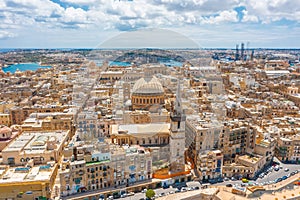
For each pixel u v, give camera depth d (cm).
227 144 12838
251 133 13500
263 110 18562
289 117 17912
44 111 17938
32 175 10150
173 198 9831
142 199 10125
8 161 11175
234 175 12112
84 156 10275
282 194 10150
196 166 11738
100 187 10506
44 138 12925
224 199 9881
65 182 10031
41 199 9819
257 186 10812
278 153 14375
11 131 13538
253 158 12662
